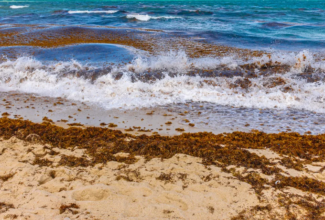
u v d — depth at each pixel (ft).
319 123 16.40
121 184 10.59
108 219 8.76
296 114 17.78
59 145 13.47
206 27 54.44
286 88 21.56
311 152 12.85
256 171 11.41
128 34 43.68
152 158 12.46
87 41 38.55
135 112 18.07
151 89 21.79
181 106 19.06
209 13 82.58
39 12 84.33
